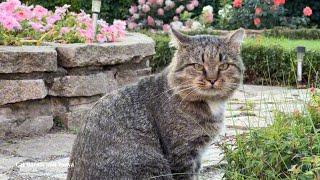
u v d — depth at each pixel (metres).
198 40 0.99
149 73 1.78
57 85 1.50
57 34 1.72
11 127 1.42
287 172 0.89
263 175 0.90
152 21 3.18
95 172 0.90
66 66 1.52
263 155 0.92
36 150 1.32
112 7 3.25
